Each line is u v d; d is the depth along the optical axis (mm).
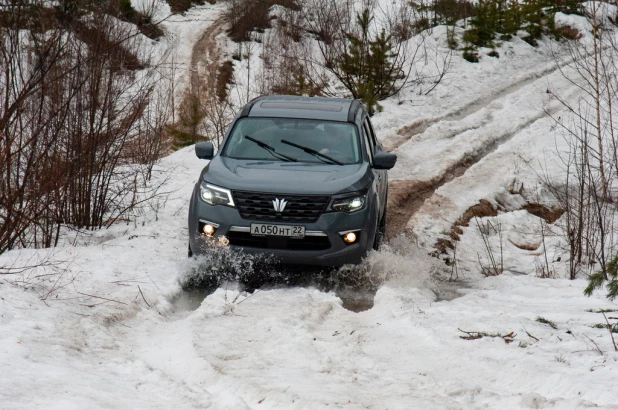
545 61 46562
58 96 14266
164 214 17844
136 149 22281
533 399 6602
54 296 10438
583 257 16703
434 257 16438
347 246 12656
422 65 43000
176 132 28297
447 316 10531
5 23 11859
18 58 12414
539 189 23000
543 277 15461
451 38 47375
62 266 12336
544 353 8336
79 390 6707
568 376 7289
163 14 68125
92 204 16953
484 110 35000
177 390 7008
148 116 23031
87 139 15727
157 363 8180
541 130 30812
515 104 36031
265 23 64250
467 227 19438
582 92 37531
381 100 37000
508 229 19594
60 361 7672
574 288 13617
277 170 13477
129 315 10117
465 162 26609
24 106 12258
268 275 13148
